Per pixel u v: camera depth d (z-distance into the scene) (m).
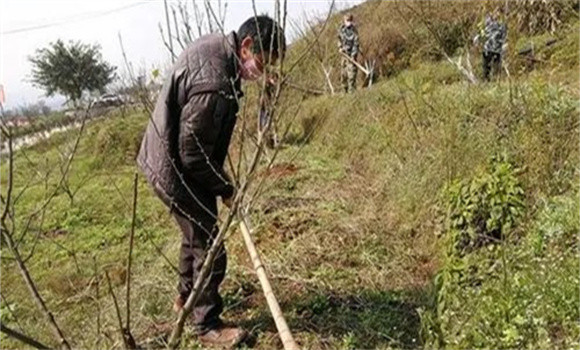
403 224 5.27
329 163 7.78
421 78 8.88
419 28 11.96
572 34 8.84
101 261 6.22
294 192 6.28
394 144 6.98
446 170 5.19
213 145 3.02
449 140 5.41
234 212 2.28
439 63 9.91
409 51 12.27
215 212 3.27
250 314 3.84
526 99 5.51
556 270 3.32
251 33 2.88
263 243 4.90
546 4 9.76
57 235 7.45
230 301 3.98
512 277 3.40
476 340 2.88
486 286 3.35
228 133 3.13
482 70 8.16
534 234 3.88
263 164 5.89
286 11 2.29
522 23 10.02
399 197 5.67
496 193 3.91
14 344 4.44
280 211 5.54
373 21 14.55
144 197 8.61
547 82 6.25
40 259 6.66
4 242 2.18
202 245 3.23
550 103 5.29
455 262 3.63
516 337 2.85
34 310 5.13
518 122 5.33
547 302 3.06
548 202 4.29
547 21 9.76
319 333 3.56
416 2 11.80
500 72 7.20
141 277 4.86
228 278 4.27
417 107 6.94
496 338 2.89
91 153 11.65
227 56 2.97
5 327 1.92
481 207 3.94
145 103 2.93
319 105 9.85
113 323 3.98
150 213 7.76
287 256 4.58
